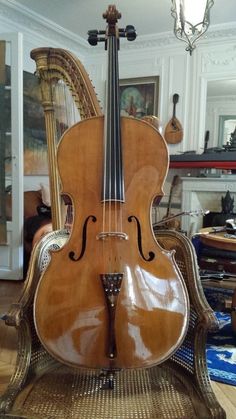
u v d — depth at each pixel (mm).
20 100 2207
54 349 758
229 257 2244
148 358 754
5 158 2275
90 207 848
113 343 736
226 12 2572
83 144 868
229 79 2996
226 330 1601
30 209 2619
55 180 1214
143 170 871
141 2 2451
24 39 2848
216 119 3178
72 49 3348
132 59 3303
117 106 888
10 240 2320
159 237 1033
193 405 794
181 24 1734
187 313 798
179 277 823
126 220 846
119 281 757
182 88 3148
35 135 2994
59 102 1234
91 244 821
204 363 856
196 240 2289
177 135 3178
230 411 1027
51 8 2566
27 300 842
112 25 965
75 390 871
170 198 3191
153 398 839
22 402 800
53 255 816
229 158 2889
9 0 2434
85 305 761
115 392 867
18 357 855
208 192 3135
